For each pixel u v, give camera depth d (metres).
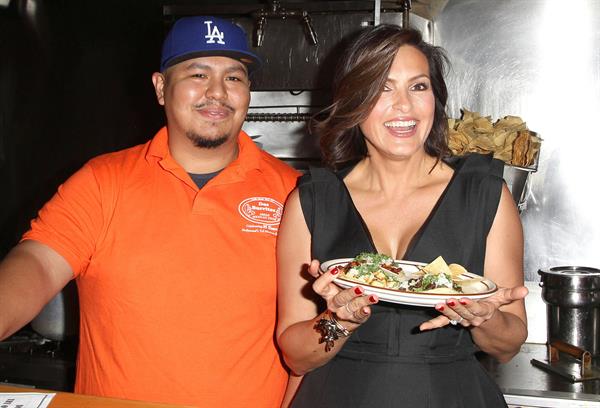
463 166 1.60
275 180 1.78
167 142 1.77
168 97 1.73
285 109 3.11
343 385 1.52
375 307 1.52
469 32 3.01
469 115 2.51
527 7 2.96
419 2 2.96
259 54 2.90
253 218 1.70
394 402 1.47
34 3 3.38
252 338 1.65
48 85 3.42
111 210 1.68
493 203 1.54
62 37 3.38
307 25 2.79
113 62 3.35
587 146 2.95
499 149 2.30
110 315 1.65
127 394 1.63
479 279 1.39
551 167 2.98
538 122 2.99
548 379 2.17
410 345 1.50
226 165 1.76
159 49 3.30
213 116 1.67
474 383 1.52
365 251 1.55
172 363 1.61
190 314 1.62
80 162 3.44
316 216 1.62
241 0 3.21
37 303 1.56
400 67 1.50
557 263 2.98
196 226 1.66
